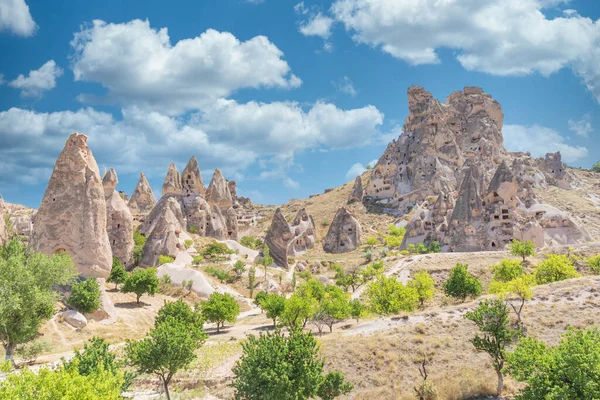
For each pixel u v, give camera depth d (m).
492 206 93.94
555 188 148.12
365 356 36.94
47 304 38.91
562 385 21.70
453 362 35.66
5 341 38.97
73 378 18.94
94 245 57.38
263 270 95.81
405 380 34.34
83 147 59.84
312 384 26.05
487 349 31.31
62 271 42.69
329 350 38.19
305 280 94.31
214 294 61.81
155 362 29.33
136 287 66.56
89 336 48.91
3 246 56.59
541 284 49.72
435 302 58.25
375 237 128.12
